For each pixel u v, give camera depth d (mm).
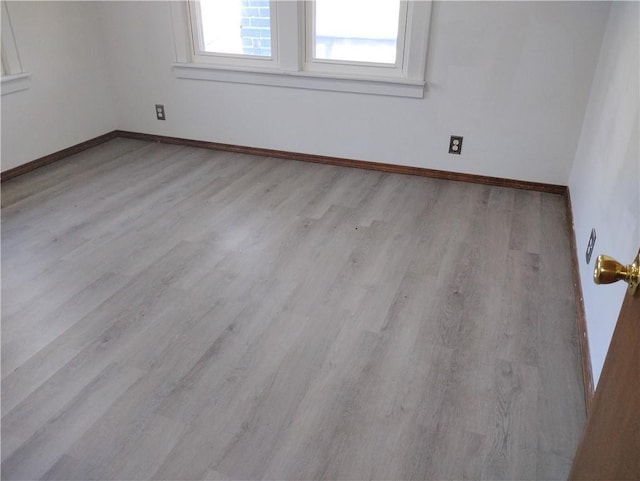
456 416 1632
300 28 3221
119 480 1428
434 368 1816
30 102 3330
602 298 1712
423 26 2959
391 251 2521
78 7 3545
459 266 2402
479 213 2896
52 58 3428
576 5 2676
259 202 3020
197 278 2309
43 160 3504
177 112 3826
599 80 2633
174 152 3795
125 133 4086
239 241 2605
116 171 3449
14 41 3162
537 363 1842
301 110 3471
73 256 2469
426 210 2930
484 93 3037
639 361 824
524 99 2975
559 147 3029
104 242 2590
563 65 2824
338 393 1715
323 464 1479
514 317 2068
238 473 1450
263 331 1988
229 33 3457
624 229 1608
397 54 3143
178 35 3521
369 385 1746
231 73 3508
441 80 3084
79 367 1812
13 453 1500
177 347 1906
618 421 883
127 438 1552
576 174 2834
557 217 2863
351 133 3426
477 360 1853
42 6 3291
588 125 2719
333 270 2365
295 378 1772
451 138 3223
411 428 1591
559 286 2268
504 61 2920
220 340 1942
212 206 2969
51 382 1746
